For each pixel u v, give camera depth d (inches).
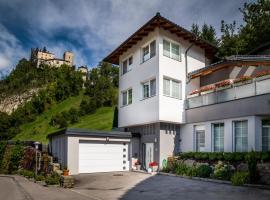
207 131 808.3
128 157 940.6
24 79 5137.8
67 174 704.4
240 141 715.4
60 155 884.6
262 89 655.1
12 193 606.9
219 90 773.3
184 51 933.2
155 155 860.0
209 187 579.8
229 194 497.4
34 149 1109.7
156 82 848.3
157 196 501.4
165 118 836.6
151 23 840.9
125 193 538.9
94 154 872.9
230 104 733.3
